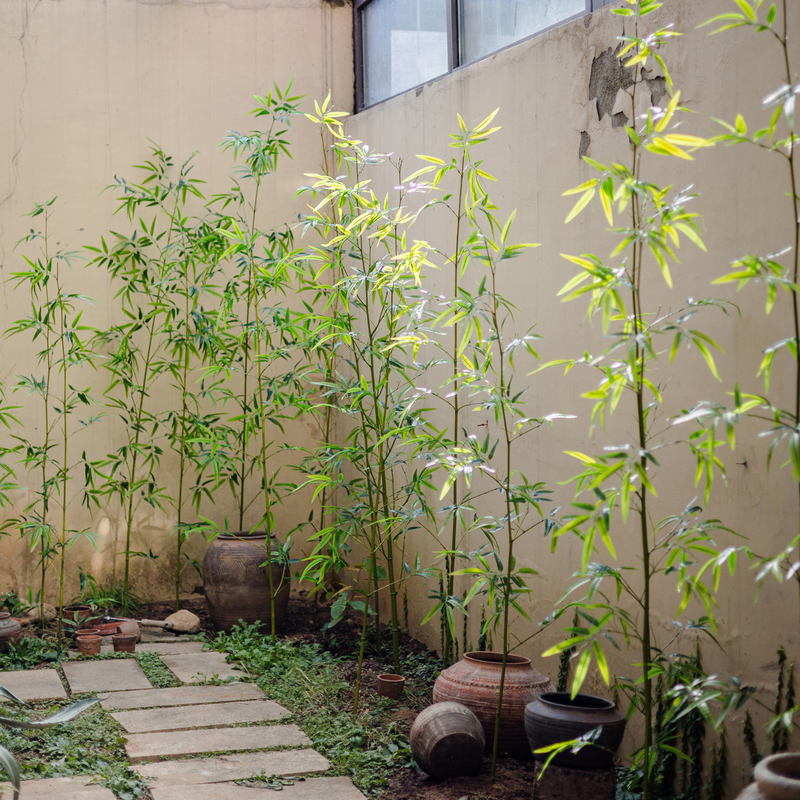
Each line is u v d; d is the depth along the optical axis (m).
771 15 2.36
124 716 3.85
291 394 5.86
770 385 2.89
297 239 6.30
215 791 3.10
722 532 3.08
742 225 3.00
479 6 4.88
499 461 4.43
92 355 5.88
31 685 4.26
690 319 3.21
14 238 5.79
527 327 4.21
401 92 5.72
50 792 2.99
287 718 3.89
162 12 6.11
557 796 2.93
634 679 3.47
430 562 5.07
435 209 5.04
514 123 4.34
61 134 5.89
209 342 5.67
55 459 5.80
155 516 6.05
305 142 6.36
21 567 5.74
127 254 5.86
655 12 3.41
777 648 2.87
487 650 4.51
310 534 6.32
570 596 3.88
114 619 5.24
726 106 3.07
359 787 3.20
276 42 6.34
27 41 5.84
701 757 3.14
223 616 5.36
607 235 3.66
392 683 4.18
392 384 5.48
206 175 6.18
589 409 3.76
